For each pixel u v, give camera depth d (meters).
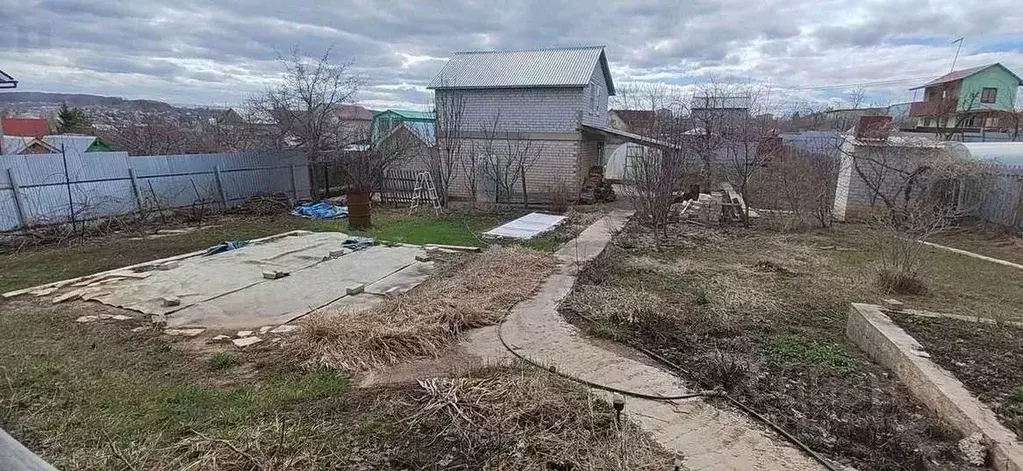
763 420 3.39
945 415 3.40
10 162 9.25
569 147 15.58
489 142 16.19
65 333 4.89
